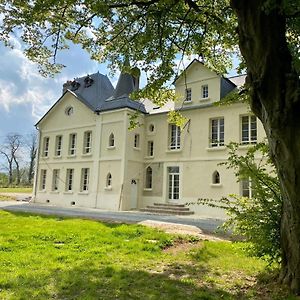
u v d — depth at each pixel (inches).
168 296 183.0
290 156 178.7
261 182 230.7
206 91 882.1
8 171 2561.5
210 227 521.0
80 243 331.9
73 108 1106.7
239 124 791.7
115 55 384.8
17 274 212.5
